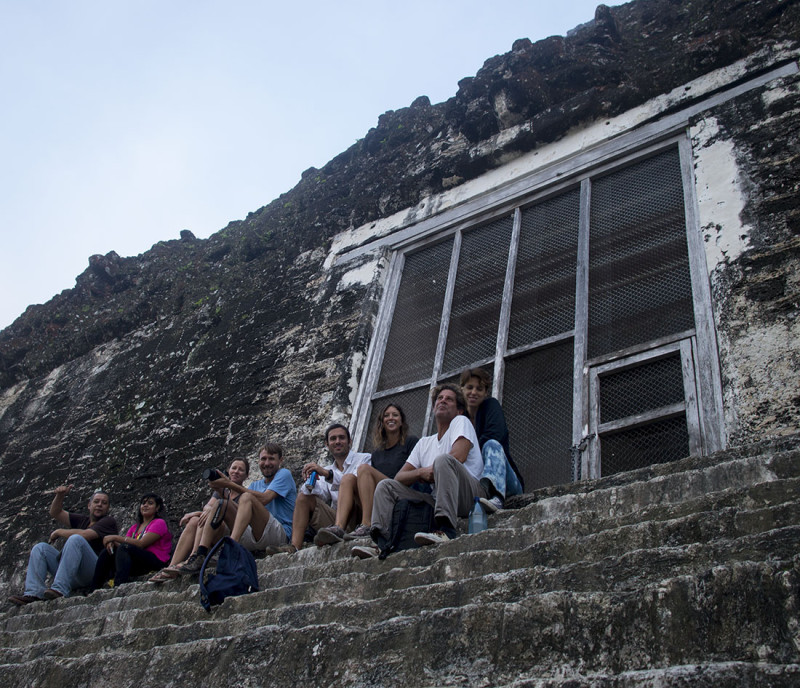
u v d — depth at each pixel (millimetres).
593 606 2869
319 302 9234
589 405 6281
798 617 2475
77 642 4832
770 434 5125
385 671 3121
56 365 12078
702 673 2393
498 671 2891
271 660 3512
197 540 5898
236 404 8836
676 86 7844
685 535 3254
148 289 11852
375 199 9797
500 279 7855
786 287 5719
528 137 8594
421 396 7570
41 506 9672
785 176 6336
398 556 4277
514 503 5152
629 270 6926
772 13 7691
